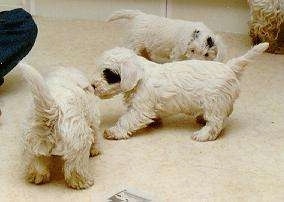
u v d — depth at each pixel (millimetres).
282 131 1112
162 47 1378
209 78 1043
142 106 1056
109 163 978
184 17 1872
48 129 846
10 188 897
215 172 954
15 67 1380
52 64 1469
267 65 1503
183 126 1132
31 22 1302
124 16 1443
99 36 1738
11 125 1115
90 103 934
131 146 1040
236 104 1244
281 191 902
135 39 1412
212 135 1062
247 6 1783
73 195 880
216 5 1820
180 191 897
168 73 1057
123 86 1024
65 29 1807
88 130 879
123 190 893
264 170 964
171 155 1009
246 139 1074
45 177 905
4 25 1261
